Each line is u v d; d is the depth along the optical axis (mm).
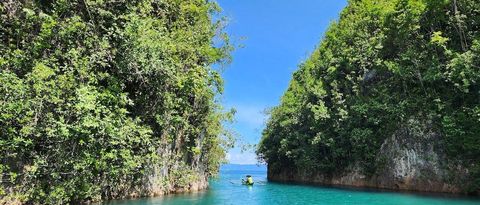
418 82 27000
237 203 19812
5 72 12125
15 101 11898
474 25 24375
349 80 34750
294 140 43375
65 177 13805
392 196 22859
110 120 14297
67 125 12516
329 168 38469
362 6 37062
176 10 22109
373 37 32219
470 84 22547
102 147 14594
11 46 13281
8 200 12125
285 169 52188
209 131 27703
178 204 17594
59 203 13477
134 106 18562
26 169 12773
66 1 14516
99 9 15289
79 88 13555
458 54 21984
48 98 12586
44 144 13164
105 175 16516
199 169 28969
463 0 24312
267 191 29047
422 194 23828
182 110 22594
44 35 13438
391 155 28266
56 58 14297
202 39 23188
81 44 15031
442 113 24781
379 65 30406
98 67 15852
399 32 27594
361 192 26391
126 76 17109
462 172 23422
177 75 19359
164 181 21641
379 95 29844
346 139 33312
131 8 16672
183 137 24359
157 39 17266
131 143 16469
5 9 13383
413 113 26797
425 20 26766
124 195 18469
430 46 25719
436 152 25016
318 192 27422
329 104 37938
